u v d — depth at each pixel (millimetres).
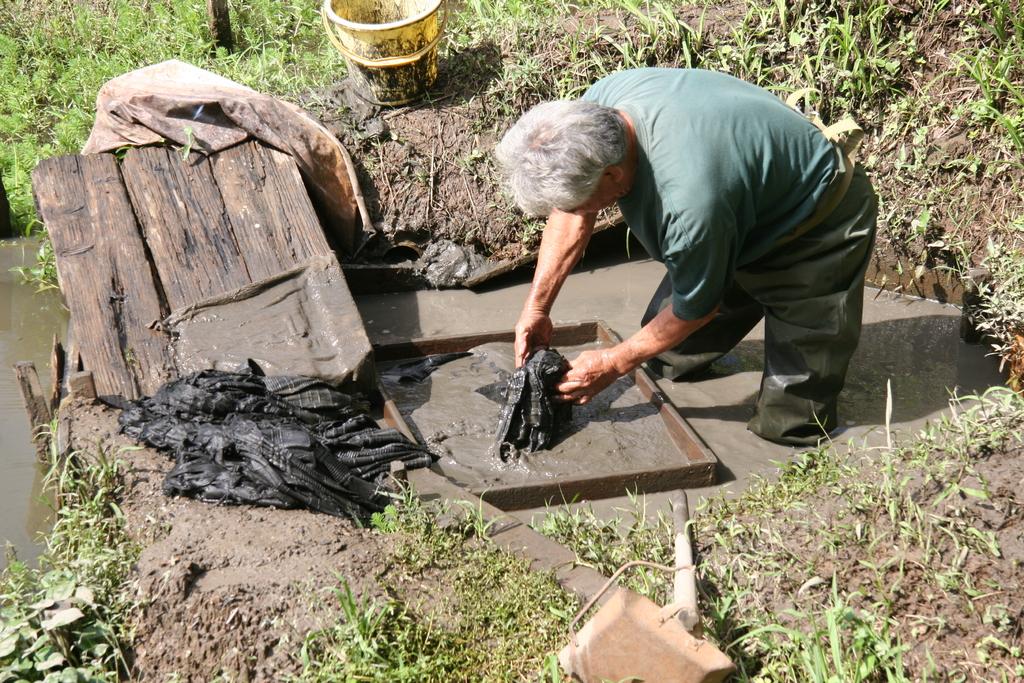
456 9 7711
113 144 5480
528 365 4059
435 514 3482
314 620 3029
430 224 5754
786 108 3617
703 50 6070
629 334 5109
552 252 4137
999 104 5512
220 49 7125
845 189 3670
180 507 3539
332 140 5578
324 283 4641
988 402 3824
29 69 7699
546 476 3959
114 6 8062
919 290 5445
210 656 3012
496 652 2965
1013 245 5129
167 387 4078
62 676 2895
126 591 3201
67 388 4328
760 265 3920
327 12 5801
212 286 4734
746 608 3100
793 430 4156
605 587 2773
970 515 3240
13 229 6234
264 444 3676
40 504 4047
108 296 4625
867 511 3355
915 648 2928
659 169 3328
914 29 5820
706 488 3963
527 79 5996
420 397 4500
